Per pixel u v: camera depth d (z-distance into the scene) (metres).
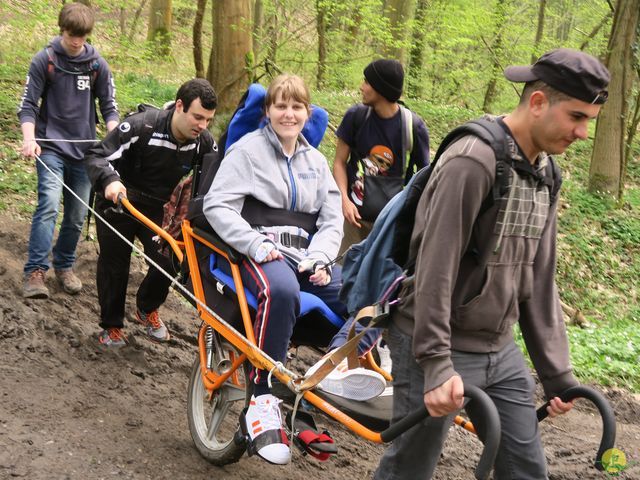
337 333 3.89
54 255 6.29
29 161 9.40
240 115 4.02
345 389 3.37
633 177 18.45
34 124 5.62
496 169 2.67
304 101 3.87
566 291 12.15
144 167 5.00
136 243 8.08
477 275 2.79
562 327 3.10
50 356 4.95
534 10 21.86
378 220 3.11
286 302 3.63
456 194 2.64
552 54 2.67
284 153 3.92
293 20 17.66
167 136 4.89
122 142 4.80
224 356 4.18
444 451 5.22
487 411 2.52
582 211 14.60
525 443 2.95
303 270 3.80
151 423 4.43
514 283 2.86
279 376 3.46
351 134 5.64
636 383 7.68
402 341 2.97
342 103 16.58
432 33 19.86
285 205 3.96
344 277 3.27
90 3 15.34
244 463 4.27
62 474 3.62
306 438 3.60
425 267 2.67
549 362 3.05
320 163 4.08
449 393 2.61
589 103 2.62
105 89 5.90
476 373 2.89
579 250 13.17
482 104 23.30
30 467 3.61
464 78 21.98
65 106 5.76
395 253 3.03
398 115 5.54
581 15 22.81
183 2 21.16
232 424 4.69
